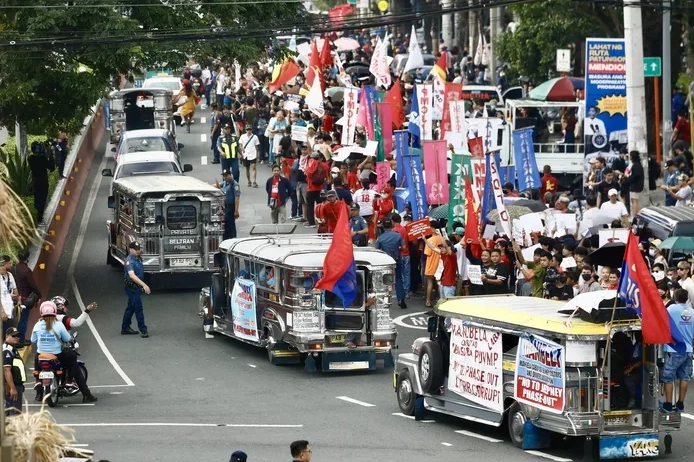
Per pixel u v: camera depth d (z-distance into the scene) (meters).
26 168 86.81
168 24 73.00
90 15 70.44
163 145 96.69
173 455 40.50
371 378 53.56
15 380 43.03
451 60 150.38
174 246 72.94
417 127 83.81
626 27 80.50
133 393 51.09
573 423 38.59
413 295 70.75
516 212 65.00
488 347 42.44
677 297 45.84
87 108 73.56
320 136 88.62
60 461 24.06
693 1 102.69
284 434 43.50
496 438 42.78
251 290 57.50
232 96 123.38
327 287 52.12
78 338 62.28
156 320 66.19
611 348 39.75
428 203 72.12
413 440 42.44
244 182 103.94
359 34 192.25
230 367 55.84
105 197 102.62
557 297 54.41
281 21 77.19
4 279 55.09
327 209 70.50
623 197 77.12
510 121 99.62
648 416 39.62
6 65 70.31
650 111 108.12
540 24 119.56
